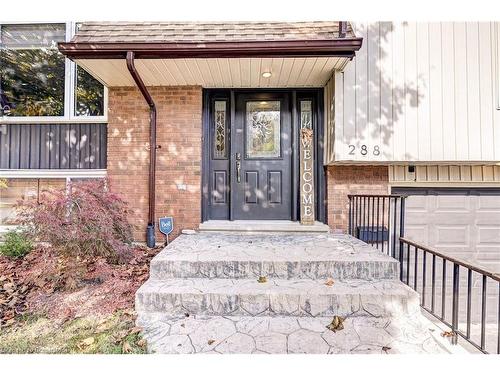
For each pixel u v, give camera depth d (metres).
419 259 4.73
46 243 3.19
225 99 4.95
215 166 4.95
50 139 4.82
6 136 4.82
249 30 3.96
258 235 4.36
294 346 2.30
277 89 4.80
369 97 4.15
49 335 2.43
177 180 4.61
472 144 4.17
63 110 4.84
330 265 3.10
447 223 4.79
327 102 4.54
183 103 4.62
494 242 4.79
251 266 3.12
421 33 4.19
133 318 2.65
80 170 4.77
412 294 2.70
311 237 4.21
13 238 4.05
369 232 4.32
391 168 4.69
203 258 3.20
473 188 4.80
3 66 4.85
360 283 2.96
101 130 4.79
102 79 4.36
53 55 4.83
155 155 4.58
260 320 2.64
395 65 4.17
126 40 3.77
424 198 4.79
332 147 4.30
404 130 4.16
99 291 3.08
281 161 4.93
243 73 4.21
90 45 3.56
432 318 3.19
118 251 3.50
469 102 4.19
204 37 3.86
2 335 2.43
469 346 3.88
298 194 4.84
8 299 2.95
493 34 4.22
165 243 4.51
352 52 3.64
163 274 3.14
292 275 3.12
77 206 3.24
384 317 2.67
